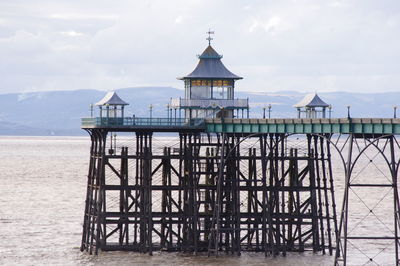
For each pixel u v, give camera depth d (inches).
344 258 7859.3
